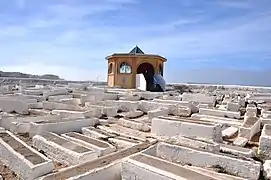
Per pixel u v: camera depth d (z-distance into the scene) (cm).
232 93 2436
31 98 1694
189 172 490
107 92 2109
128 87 2673
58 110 1297
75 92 2097
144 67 2947
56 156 710
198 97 1839
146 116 1398
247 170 574
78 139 827
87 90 2333
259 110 1456
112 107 1359
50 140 773
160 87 2691
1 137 775
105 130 1012
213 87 3244
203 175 479
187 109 1305
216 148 718
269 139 714
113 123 1149
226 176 552
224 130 994
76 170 532
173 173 483
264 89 2905
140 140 866
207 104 1656
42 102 1529
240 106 1561
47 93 1900
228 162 600
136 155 580
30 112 1366
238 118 1247
